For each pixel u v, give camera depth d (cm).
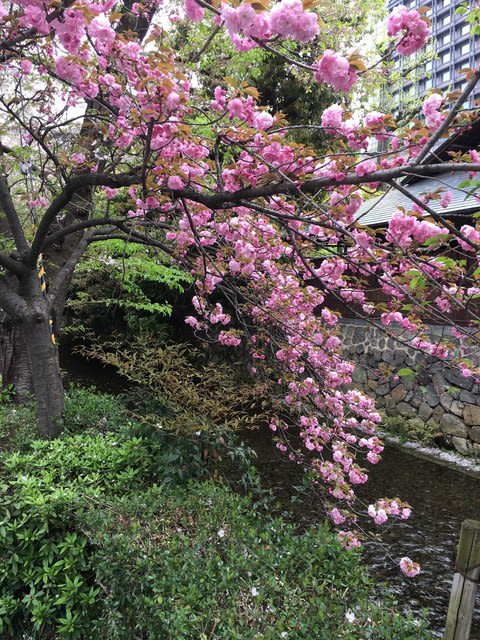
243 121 247
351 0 944
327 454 717
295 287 402
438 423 832
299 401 410
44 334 427
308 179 233
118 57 237
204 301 444
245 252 304
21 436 426
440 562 482
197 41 620
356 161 227
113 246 664
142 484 352
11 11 225
